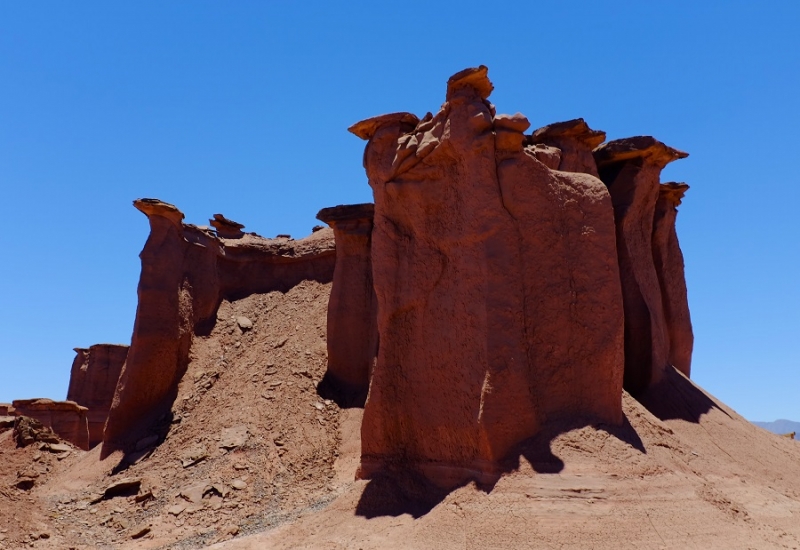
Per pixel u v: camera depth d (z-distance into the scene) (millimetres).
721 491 11711
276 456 18312
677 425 15586
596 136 16969
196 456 18641
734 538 10047
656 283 18219
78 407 28312
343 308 21938
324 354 22375
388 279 14828
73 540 15430
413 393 14031
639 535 9883
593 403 12719
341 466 18359
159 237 23016
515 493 10945
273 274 26219
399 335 14609
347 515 13133
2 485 17547
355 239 22281
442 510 11547
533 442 11938
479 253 12891
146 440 20359
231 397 21109
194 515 16141
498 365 12281
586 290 13289
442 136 13906
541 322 12891
